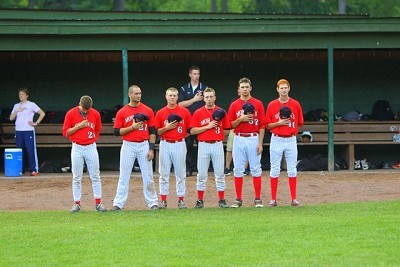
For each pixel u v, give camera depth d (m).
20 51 31.84
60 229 18.22
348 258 14.77
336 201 23.66
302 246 15.91
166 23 29.03
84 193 25.86
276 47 29.50
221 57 33.94
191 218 19.73
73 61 33.88
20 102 31.11
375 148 33.75
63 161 33.56
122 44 29.39
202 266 14.34
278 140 22.03
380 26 29.19
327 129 32.34
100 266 14.55
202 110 21.94
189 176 29.14
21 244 16.58
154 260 14.88
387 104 33.81
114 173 31.70
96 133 21.62
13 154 30.23
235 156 22.08
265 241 16.42
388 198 24.14
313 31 29.22
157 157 31.16
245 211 21.09
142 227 18.19
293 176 22.17
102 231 17.78
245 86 21.78
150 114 21.70
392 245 15.85
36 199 24.73
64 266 14.66
